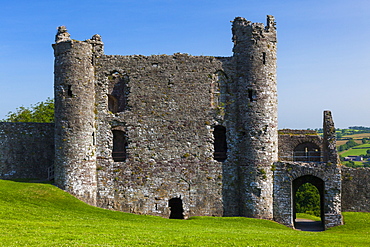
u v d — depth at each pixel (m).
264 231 30.16
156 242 23.11
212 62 37.94
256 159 36.34
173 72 37.69
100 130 37.06
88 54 36.69
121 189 36.84
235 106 37.78
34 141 38.56
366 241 26.38
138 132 37.25
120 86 38.22
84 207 33.38
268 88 36.88
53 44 36.50
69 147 35.22
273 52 37.38
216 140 39.81
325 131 38.09
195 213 37.00
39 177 38.41
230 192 37.31
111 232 25.41
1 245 20.88
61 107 35.62
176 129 37.41
